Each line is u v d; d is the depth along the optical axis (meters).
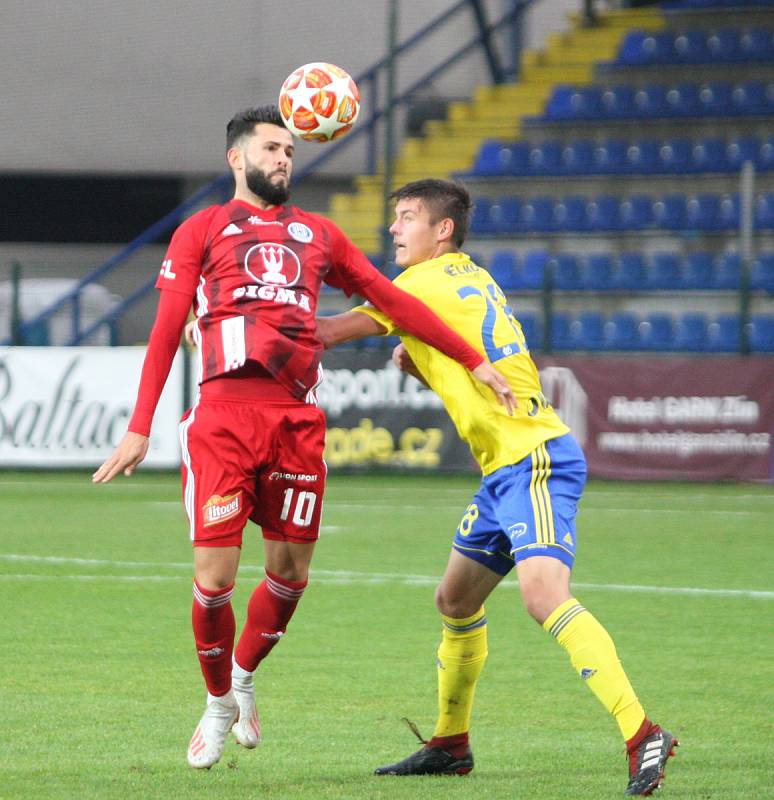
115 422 70.19
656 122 90.12
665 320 77.69
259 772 17.88
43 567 38.72
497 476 17.34
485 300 18.03
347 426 71.00
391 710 21.91
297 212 18.27
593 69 95.56
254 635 18.27
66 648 26.95
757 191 84.62
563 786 17.02
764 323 76.38
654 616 31.36
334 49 98.88
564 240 85.38
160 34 97.50
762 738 20.02
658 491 64.12
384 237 78.31
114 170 97.88
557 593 16.55
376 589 35.03
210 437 17.44
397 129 97.94
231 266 17.62
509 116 96.31
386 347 71.56
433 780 17.45
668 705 22.38
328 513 54.28
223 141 98.31
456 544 17.88
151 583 35.84
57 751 18.89
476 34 100.69
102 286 97.44
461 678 17.78
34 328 76.06
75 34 97.00
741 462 66.81
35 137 97.19
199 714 21.36
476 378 17.50
